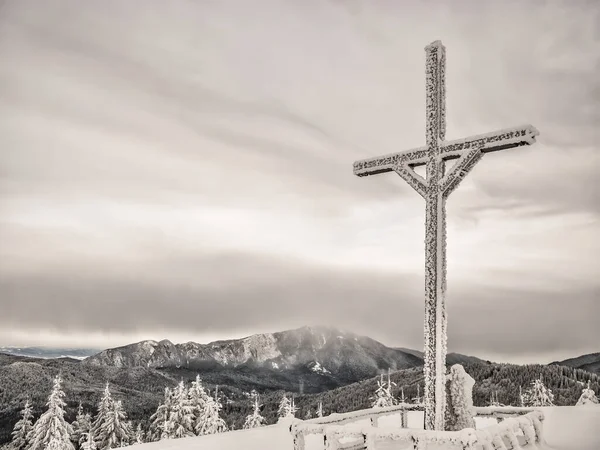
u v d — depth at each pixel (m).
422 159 9.27
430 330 8.48
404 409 10.63
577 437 10.95
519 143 8.46
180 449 11.34
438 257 8.71
